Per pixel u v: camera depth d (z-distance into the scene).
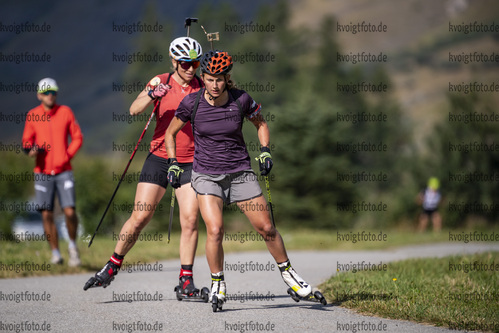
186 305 23.11
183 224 24.22
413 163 103.38
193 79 24.81
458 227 97.88
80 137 34.09
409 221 102.56
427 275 29.89
